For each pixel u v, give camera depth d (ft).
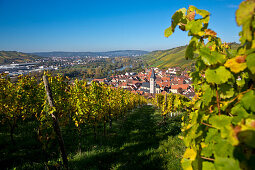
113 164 21.04
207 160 3.45
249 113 2.82
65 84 37.32
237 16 2.33
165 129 42.39
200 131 3.52
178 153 22.99
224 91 3.52
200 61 3.53
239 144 2.17
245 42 3.04
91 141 30.83
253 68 2.49
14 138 27.86
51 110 12.91
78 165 20.17
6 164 18.44
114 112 53.21
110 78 494.59
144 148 26.99
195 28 3.44
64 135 33.32
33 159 20.49
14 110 26.53
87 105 28.37
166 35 3.79
